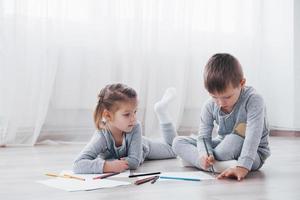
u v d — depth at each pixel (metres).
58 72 3.00
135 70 3.18
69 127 3.05
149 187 1.53
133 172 1.87
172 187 1.53
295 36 3.61
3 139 2.76
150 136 3.23
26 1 2.83
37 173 1.81
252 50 3.59
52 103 3.00
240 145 1.82
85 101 3.07
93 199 1.35
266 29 3.67
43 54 2.88
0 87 2.79
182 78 3.34
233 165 1.79
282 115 3.66
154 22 3.26
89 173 1.79
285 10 3.64
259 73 3.62
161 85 3.32
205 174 1.79
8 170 1.88
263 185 1.58
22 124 2.86
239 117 1.83
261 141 1.90
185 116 3.45
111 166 1.80
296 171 1.89
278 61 3.67
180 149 2.00
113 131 1.92
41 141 2.97
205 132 1.94
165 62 3.33
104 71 3.10
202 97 3.45
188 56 3.40
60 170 1.89
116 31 3.16
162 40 3.33
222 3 3.53
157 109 2.35
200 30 3.45
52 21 2.92
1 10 2.77
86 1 3.06
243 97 1.82
